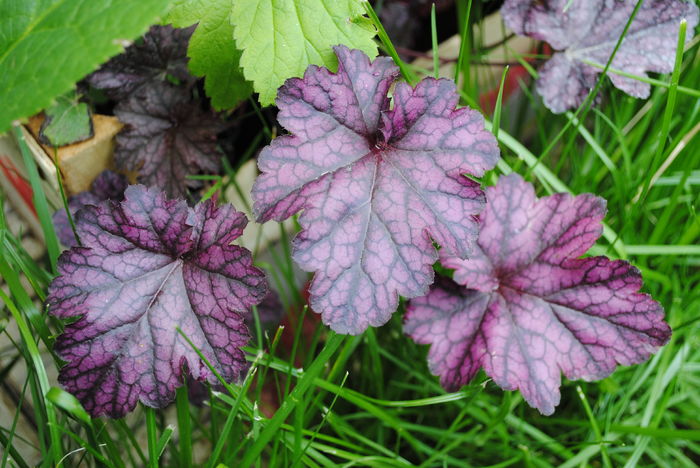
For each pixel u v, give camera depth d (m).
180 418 0.44
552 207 0.45
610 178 0.54
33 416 0.50
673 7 0.50
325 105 0.43
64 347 0.42
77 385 0.42
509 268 0.46
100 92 0.51
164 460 0.52
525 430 0.49
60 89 0.39
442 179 0.42
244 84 0.48
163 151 0.49
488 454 0.50
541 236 0.45
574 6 0.50
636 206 0.49
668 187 0.54
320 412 0.51
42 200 0.46
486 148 0.43
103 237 0.42
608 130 0.55
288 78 0.43
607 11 0.50
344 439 0.48
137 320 0.43
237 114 0.53
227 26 0.46
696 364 0.50
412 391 0.52
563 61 0.50
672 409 0.52
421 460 0.50
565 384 0.51
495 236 0.46
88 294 0.42
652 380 0.51
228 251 0.43
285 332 0.55
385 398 0.52
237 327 0.43
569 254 0.45
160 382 0.42
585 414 0.51
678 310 0.51
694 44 0.52
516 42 0.57
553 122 0.57
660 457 0.50
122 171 0.50
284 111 0.42
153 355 0.42
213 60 0.47
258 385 0.46
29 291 0.53
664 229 0.52
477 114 0.43
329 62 0.45
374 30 0.45
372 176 0.43
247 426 0.50
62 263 0.42
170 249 0.43
